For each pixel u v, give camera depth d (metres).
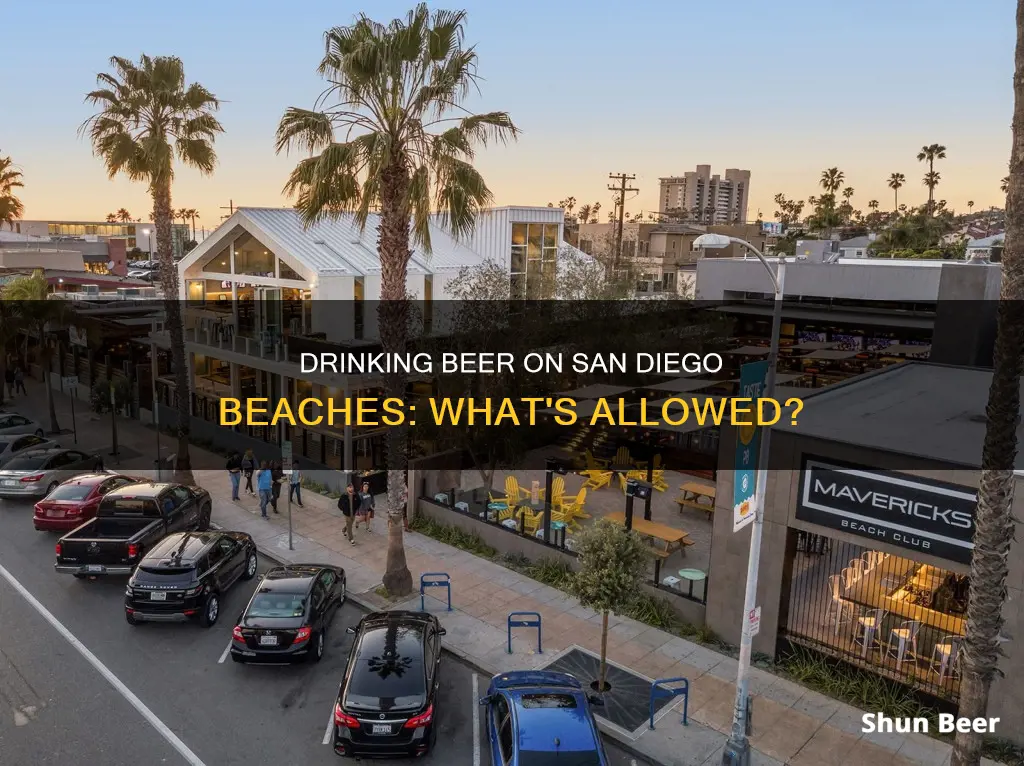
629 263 32.00
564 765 9.56
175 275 23.69
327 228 30.56
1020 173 8.47
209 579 15.14
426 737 10.90
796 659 13.63
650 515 21.36
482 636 14.87
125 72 23.19
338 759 11.15
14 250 52.84
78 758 11.00
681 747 11.52
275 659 13.09
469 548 19.30
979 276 20.55
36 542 19.55
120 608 15.92
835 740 11.73
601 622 15.52
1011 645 11.23
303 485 24.97
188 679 13.23
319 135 15.50
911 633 13.07
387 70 14.63
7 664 13.55
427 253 16.47
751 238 74.81
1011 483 9.02
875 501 12.43
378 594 16.66
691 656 14.23
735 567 14.34
